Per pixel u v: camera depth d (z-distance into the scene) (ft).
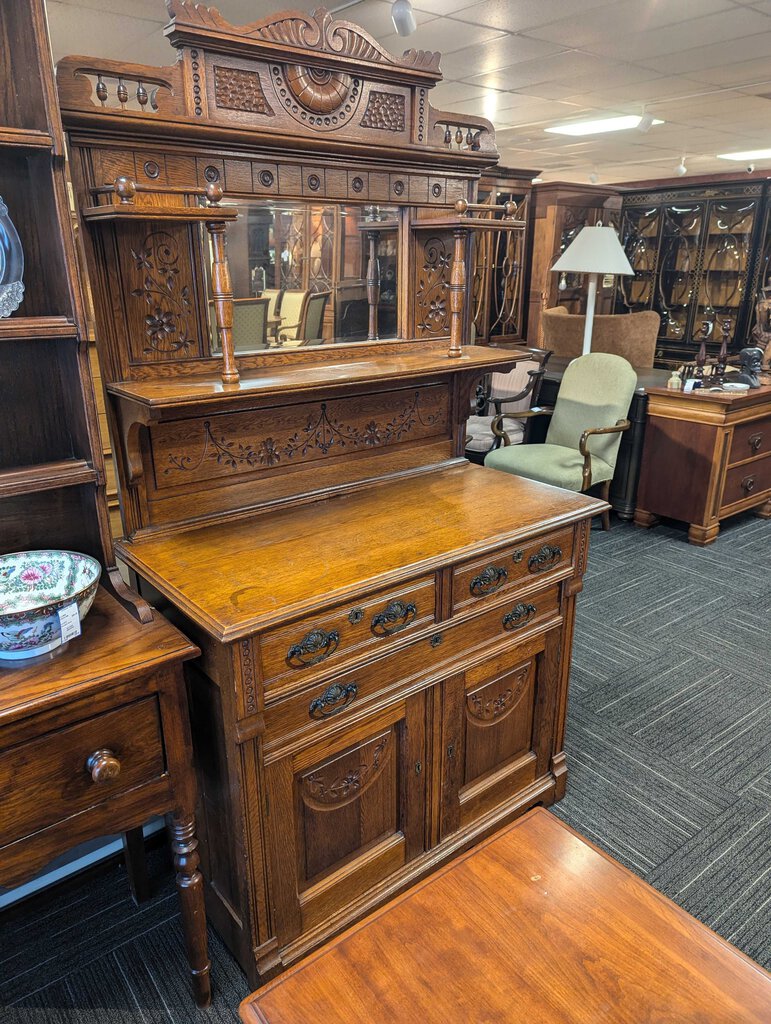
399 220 5.73
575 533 5.57
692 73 11.78
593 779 6.42
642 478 12.25
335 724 4.35
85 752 3.51
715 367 12.05
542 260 21.03
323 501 5.66
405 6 7.85
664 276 24.93
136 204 4.06
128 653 3.65
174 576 4.31
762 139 17.83
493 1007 3.06
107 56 11.01
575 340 15.34
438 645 4.81
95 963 4.73
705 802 6.16
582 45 10.29
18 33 3.48
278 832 4.25
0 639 3.44
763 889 5.29
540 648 5.57
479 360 5.71
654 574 10.60
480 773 5.48
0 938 4.91
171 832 4.19
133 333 4.55
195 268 4.70
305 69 4.74
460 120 5.75
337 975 3.20
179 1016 4.36
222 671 3.85
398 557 4.58
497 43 10.21
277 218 4.98
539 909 3.52
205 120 4.40
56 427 4.29
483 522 5.21
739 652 8.48
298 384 4.55
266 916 4.33
